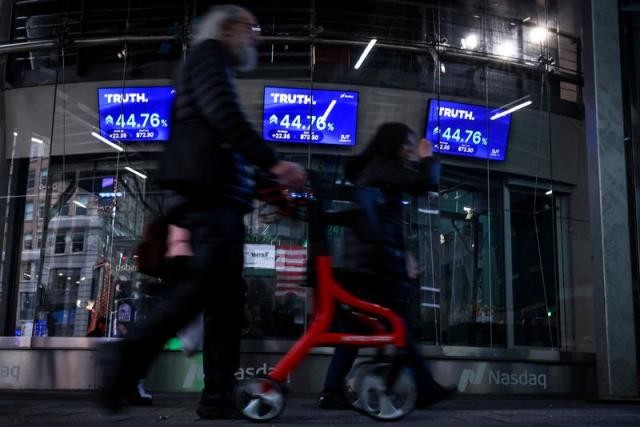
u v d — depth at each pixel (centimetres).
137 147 998
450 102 1035
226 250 246
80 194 992
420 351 320
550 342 991
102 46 1016
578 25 1091
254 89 1001
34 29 1023
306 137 998
